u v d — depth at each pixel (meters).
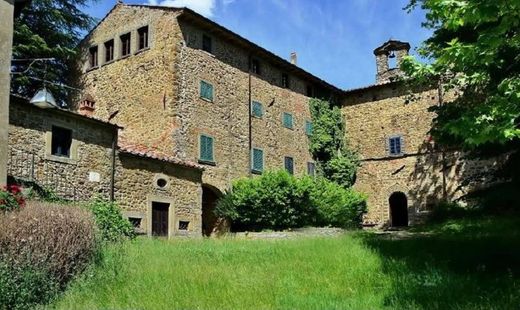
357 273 8.55
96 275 8.12
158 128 20.38
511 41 5.64
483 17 5.15
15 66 22.27
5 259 7.07
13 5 11.32
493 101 6.13
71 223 8.31
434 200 26.72
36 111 13.21
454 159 26.45
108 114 22.31
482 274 8.26
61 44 24.11
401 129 28.50
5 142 10.63
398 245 11.78
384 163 28.80
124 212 15.66
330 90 30.03
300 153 27.23
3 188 9.53
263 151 24.55
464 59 5.93
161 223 17.31
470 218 19.34
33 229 7.66
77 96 23.88
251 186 20.69
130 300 6.98
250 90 24.34
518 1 4.86
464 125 6.04
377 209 28.56
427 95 27.81
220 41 23.03
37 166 13.07
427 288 7.32
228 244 12.81
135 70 21.75
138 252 10.09
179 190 18.22
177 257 10.02
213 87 22.19
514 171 10.43
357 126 30.11
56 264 7.71
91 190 14.58
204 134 21.27
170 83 20.33
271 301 6.93
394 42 30.08
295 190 20.58
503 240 11.80
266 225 20.66
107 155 15.31
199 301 6.88
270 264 9.48
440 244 11.74
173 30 20.78
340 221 23.42
